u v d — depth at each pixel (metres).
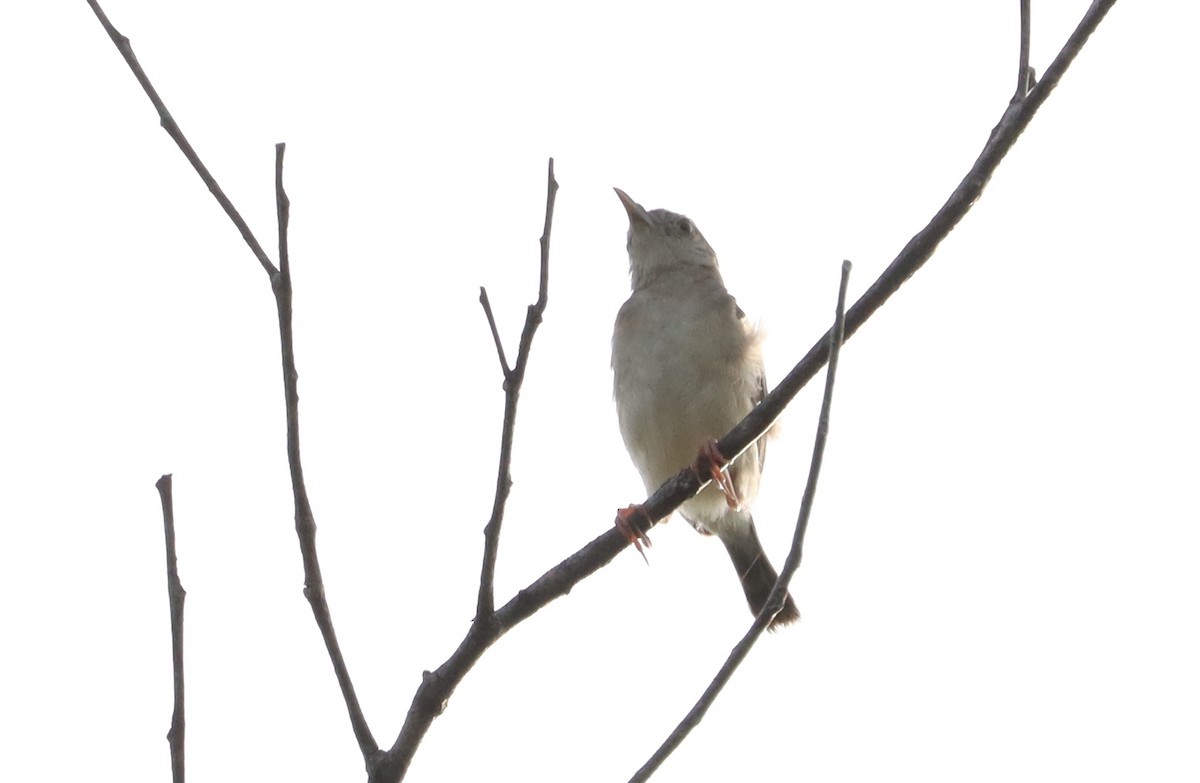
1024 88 7.14
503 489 6.69
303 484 6.41
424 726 6.85
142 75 6.22
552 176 6.22
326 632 6.53
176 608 5.82
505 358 6.50
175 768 5.70
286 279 6.21
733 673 6.18
